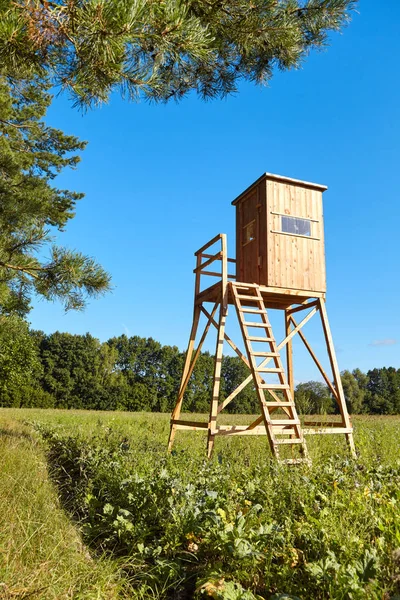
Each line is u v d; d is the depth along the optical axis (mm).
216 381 7898
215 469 5363
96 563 3322
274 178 8898
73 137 15562
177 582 3111
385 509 3445
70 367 52969
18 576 2791
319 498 3990
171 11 3861
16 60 4258
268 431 6742
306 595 2508
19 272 6754
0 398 44000
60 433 10375
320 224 9258
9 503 4105
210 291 8977
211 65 6242
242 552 2850
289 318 10211
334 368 8703
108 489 5113
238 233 9680
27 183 11594
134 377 59156
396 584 2178
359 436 9438
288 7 5766
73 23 3680
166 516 3939
